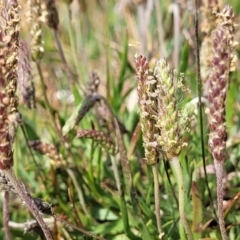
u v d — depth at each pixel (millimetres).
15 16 282
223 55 313
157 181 343
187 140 421
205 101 430
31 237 416
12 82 282
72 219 432
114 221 435
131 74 606
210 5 422
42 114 521
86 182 474
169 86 306
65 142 442
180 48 615
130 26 774
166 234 401
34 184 491
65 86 688
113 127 462
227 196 446
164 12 716
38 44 439
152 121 318
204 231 395
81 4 630
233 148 484
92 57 795
